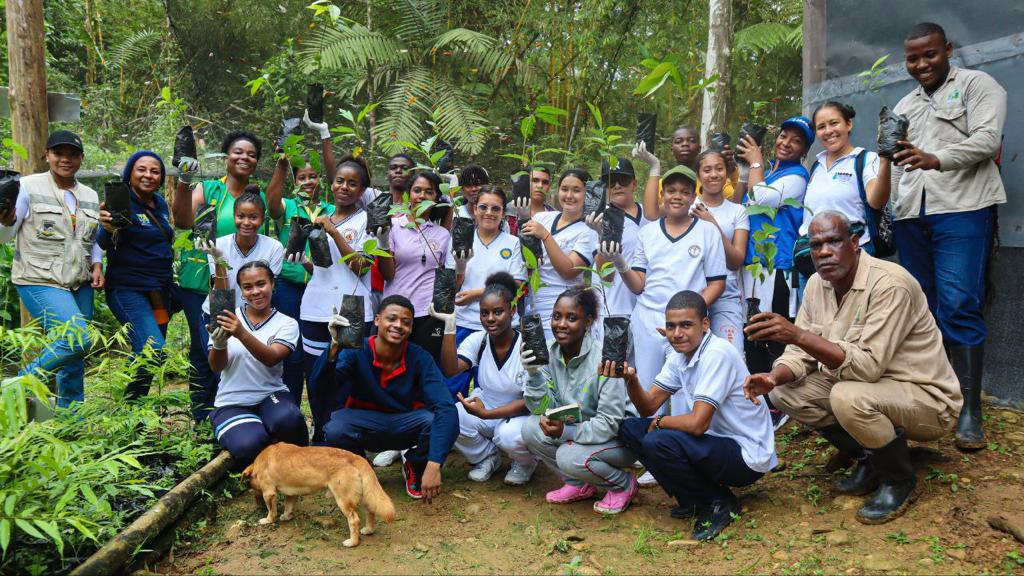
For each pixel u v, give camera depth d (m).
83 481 3.21
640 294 4.68
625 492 3.98
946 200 4.13
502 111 10.27
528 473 4.41
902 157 3.85
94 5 12.18
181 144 4.77
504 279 4.43
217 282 4.40
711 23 6.70
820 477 4.05
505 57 9.55
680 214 4.54
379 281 4.93
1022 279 4.48
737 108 9.51
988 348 4.70
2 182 4.09
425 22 9.78
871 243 4.38
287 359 4.89
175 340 6.17
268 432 4.26
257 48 12.39
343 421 4.08
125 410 4.28
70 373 4.65
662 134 9.74
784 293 4.89
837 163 4.52
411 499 4.16
